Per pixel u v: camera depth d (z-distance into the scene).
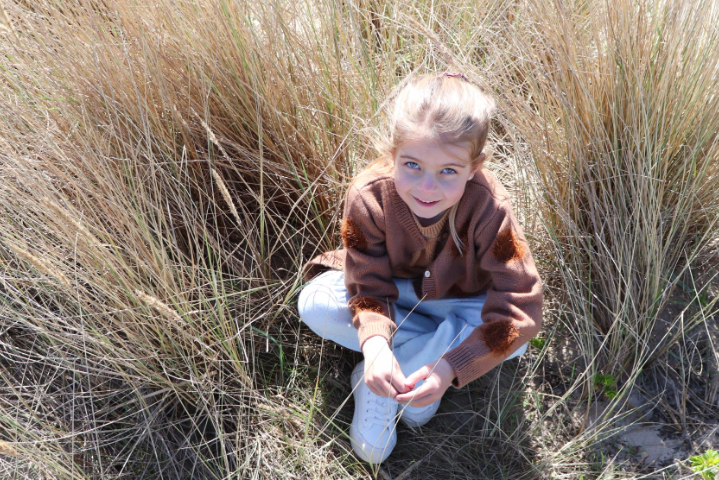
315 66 2.12
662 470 1.70
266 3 2.01
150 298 1.52
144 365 1.80
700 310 1.95
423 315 1.94
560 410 1.86
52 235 1.90
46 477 1.69
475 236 1.61
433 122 1.39
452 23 2.53
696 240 2.07
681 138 1.99
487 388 1.92
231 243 2.16
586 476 1.72
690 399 1.84
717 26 1.95
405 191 1.50
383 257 1.72
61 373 1.87
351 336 1.87
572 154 1.99
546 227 2.06
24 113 1.95
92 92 1.96
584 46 2.02
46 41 1.96
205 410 1.86
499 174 2.32
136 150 1.90
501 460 1.78
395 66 2.45
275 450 1.80
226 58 2.01
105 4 2.07
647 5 1.95
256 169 2.11
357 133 2.09
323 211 2.17
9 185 1.77
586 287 1.98
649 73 1.91
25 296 1.83
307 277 1.97
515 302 1.59
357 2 2.38
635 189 1.94
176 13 1.99
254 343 2.00
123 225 1.83
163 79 1.95
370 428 1.75
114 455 1.80
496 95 2.08
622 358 1.89
